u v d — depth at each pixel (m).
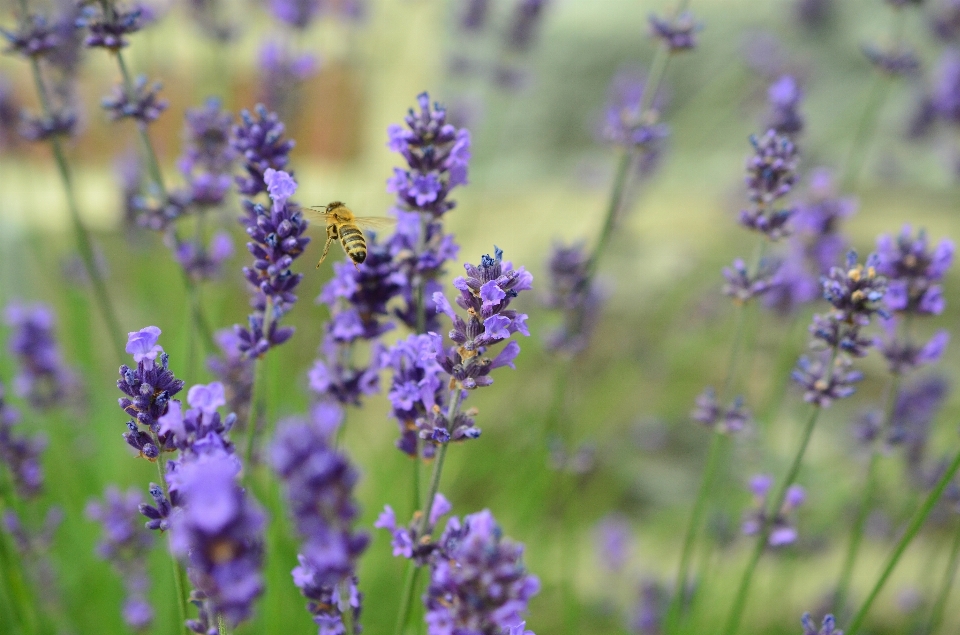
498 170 1.30
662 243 1.04
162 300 0.73
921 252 0.47
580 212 1.15
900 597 0.62
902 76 0.66
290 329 0.43
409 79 1.15
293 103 0.62
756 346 0.77
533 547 0.64
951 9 0.81
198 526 0.34
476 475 0.72
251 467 0.49
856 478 0.69
